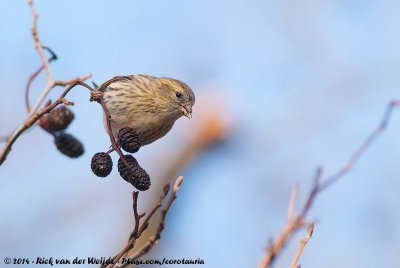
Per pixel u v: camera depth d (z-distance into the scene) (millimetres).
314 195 6820
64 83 8086
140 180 7605
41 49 8250
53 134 8617
